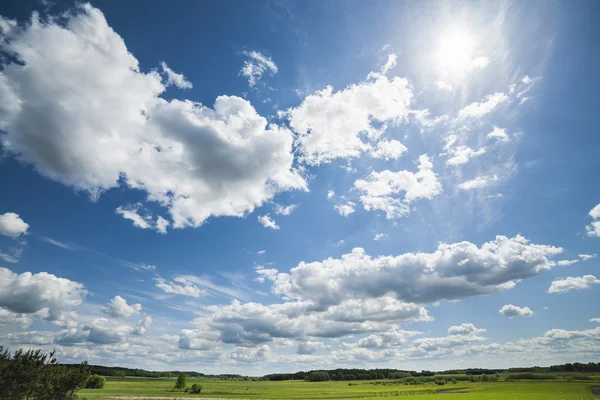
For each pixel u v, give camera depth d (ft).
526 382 593.83
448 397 319.88
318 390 521.65
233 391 481.87
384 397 354.95
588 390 383.04
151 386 531.91
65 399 154.51
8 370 123.65
